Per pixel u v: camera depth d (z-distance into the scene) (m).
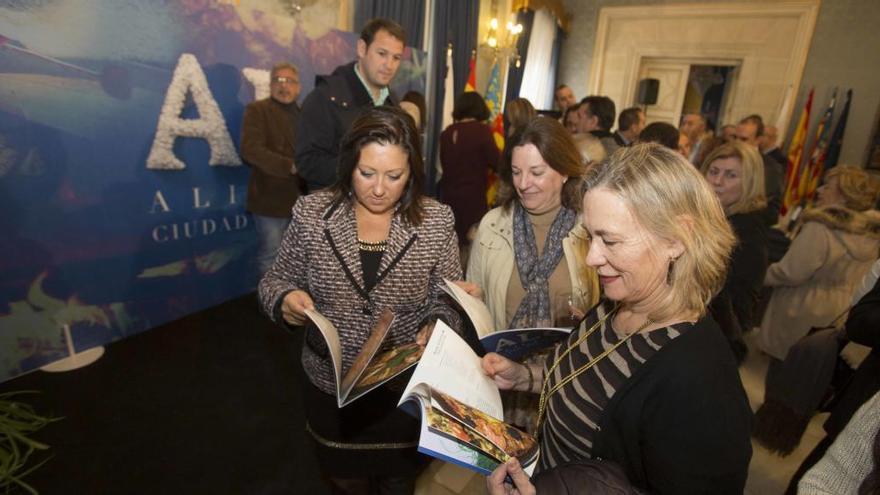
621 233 0.63
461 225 3.34
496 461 0.73
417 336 1.17
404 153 1.06
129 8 2.27
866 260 1.93
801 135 5.40
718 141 3.12
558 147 1.18
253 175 2.82
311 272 1.15
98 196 2.33
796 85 5.45
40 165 2.11
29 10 1.97
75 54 2.13
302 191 2.64
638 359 0.68
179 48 2.50
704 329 0.65
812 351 1.57
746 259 1.36
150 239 2.60
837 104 5.30
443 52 4.87
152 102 2.44
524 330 0.97
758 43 5.62
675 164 0.63
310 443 1.91
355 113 2.01
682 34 6.02
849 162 5.35
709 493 0.60
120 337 2.56
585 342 0.82
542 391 0.89
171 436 1.89
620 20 6.35
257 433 1.95
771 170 2.99
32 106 2.04
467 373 0.91
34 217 2.12
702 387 0.60
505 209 1.36
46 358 2.26
